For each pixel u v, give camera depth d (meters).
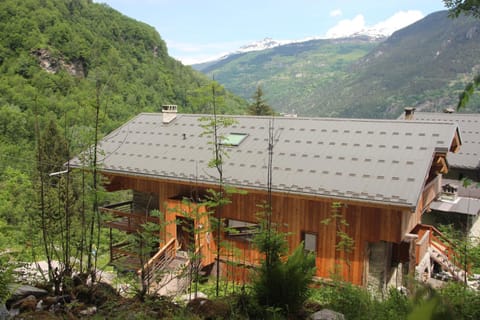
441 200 21.03
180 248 13.85
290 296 6.08
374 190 10.91
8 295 5.47
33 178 7.40
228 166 13.19
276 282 6.12
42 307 5.83
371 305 6.68
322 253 12.00
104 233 10.57
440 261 13.66
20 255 6.81
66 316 5.50
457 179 23.14
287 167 12.53
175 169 13.74
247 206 12.88
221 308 6.08
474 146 23.14
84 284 6.45
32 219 7.14
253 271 6.93
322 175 11.91
